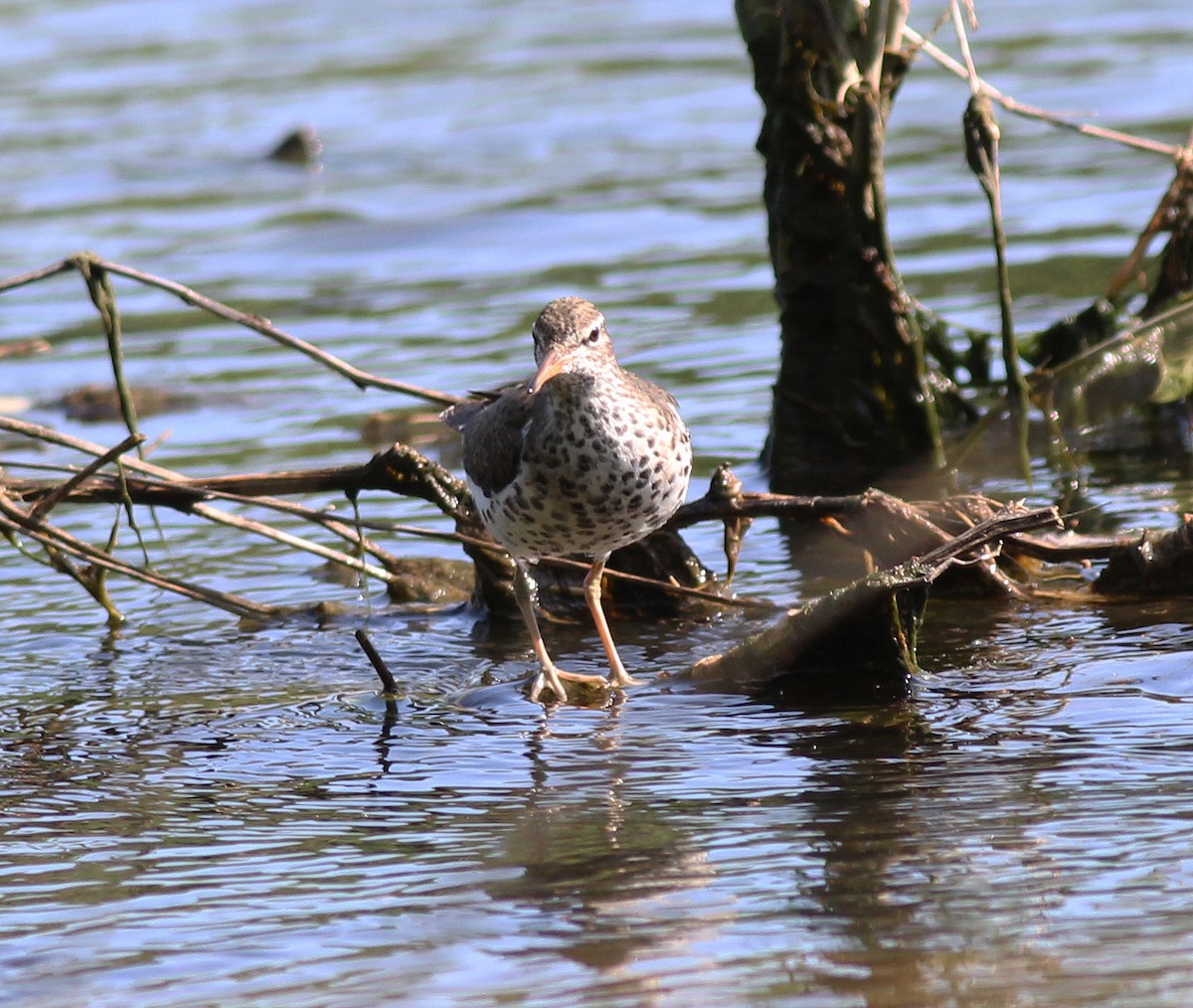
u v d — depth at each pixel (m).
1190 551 12.16
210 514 13.27
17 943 7.71
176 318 21.84
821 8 14.81
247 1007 6.96
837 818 8.66
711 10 37.25
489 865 8.37
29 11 38.81
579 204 25.39
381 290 22.03
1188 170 16.28
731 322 20.03
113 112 31.64
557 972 7.12
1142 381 16.47
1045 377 15.84
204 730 10.77
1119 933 7.14
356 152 28.84
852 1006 6.66
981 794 8.84
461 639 12.73
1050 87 29.30
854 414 15.67
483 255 23.36
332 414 17.80
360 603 13.55
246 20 38.03
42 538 12.62
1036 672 10.85
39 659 12.37
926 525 12.58
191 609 13.55
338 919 7.83
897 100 29.67
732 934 7.39
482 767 9.85
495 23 37.22
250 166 28.42
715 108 30.28
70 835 9.06
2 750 10.52
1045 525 11.46
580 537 11.48
